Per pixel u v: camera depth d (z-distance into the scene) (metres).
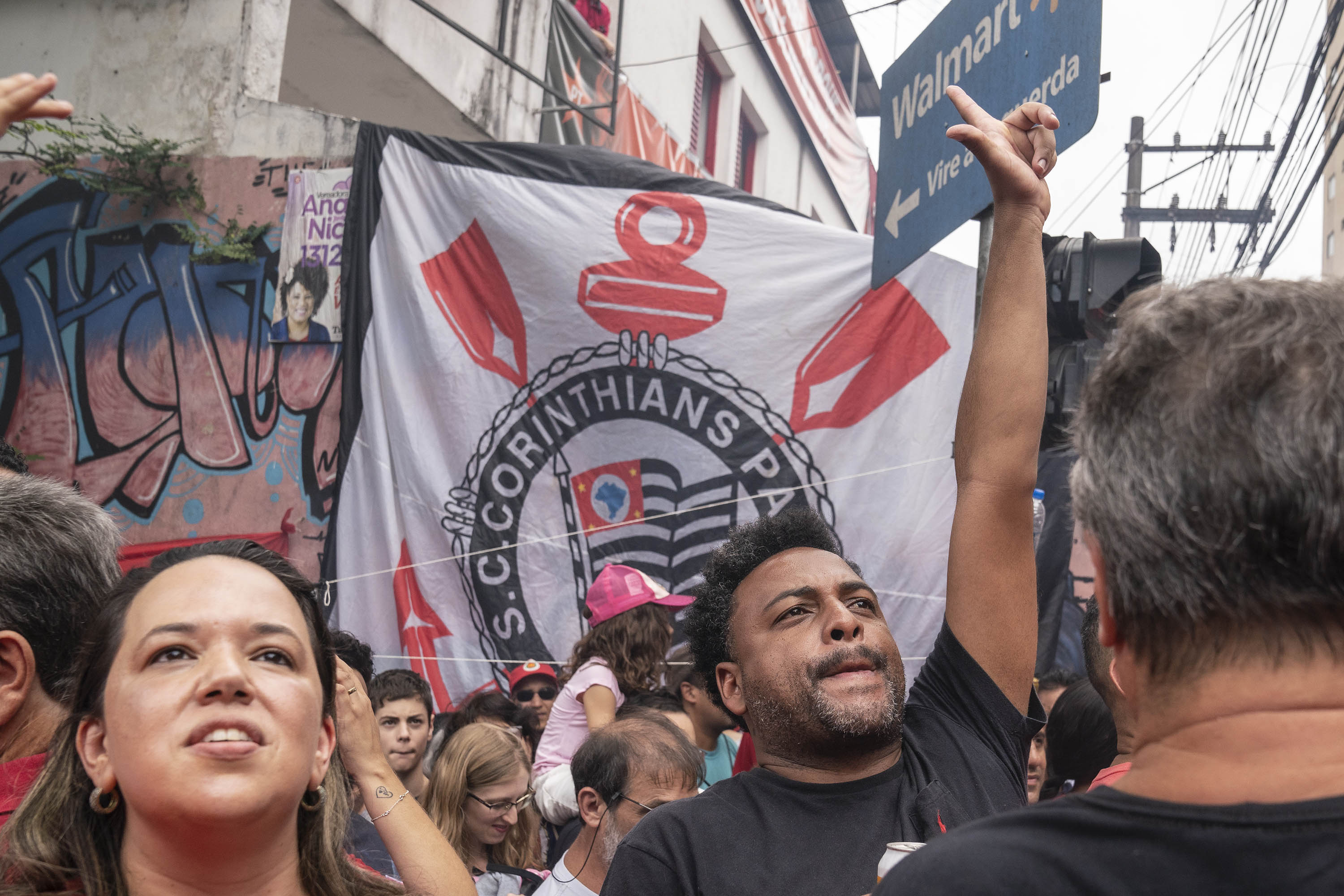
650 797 2.46
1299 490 0.73
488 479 5.80
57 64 7.80
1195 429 0.78
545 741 3.95
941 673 1.81
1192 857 0.74
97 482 6.90
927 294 5.64
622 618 4.02
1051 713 2.76
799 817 1.62
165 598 1.19
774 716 1.70
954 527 1.82
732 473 5.64
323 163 6.91
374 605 5.82
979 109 1.84
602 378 5.80
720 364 5.72
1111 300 3.76
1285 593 0.75
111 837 1.21
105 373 7.01
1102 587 0.88
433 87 9.96
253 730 1.13
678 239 5.85
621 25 11.04
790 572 1.79
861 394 5.62
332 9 8.80
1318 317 0.79
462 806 3.23
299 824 1.29
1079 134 2.56
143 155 7.04
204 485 6.70
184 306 6.93
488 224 5.99
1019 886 0.76
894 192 3.51
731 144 16.75
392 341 6.03
